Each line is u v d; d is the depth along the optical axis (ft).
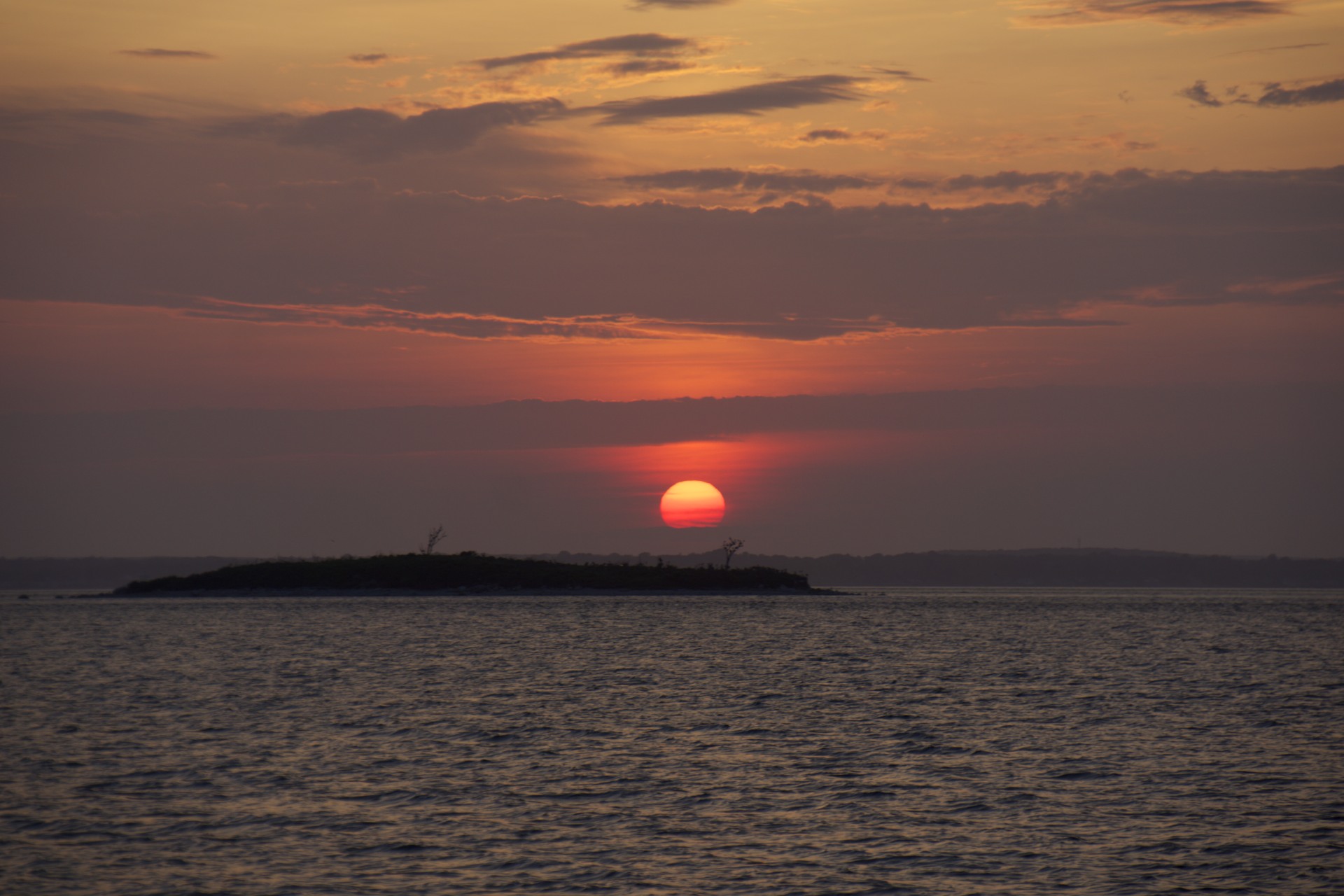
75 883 165.58
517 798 220.64
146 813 206.18
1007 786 233.76
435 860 178.81
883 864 178.40
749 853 183.52
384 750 272.72
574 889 165.27
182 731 302.45
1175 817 207.51
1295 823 203.41
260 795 221.25
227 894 161.68
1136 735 303.07
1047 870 175.52
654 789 229.45
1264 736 302.45
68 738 289.53
